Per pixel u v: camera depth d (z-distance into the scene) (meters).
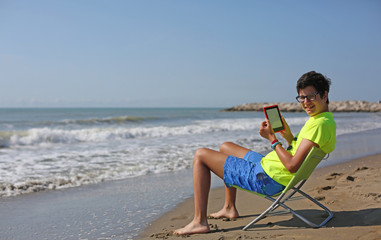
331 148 2.73
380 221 2.84
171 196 4.70
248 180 2.92
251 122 21.62
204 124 19.53
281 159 2.73
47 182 5.43
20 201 4.45
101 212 3.94
